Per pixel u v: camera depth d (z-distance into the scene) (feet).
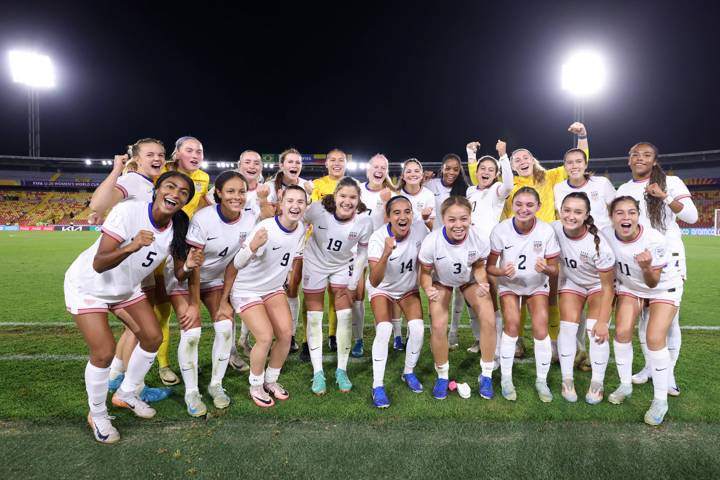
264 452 8.09
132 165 11.82
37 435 8.66
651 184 11.35
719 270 33.40
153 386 11.43
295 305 14.46
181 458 7.88
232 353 12.70
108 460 7.82
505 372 10.94
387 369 12.86
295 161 15.24
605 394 10.93
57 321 17.44
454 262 10.84
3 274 29.94
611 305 10.41
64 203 126.11
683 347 14.43
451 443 8.43
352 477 7.32
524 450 8.18
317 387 10.93
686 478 7.33
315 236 11.93
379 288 11.25
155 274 11.78
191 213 13.84
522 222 11.22
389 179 16.17
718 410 9.83
